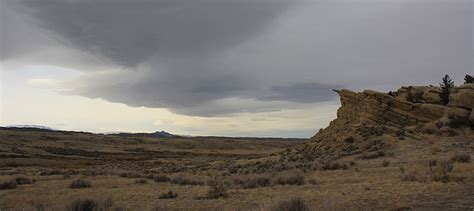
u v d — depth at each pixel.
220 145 171.88
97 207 14.19
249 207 15.41
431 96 61.66
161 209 15.48
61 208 14.38
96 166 73.19
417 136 51.78
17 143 106.81
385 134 53.97
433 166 27.25
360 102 66.50
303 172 32.62
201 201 18.14
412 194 16.12
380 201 14.98
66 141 130.25
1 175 41.00
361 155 45.22
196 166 57.06
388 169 28.36
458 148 41.56
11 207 18.23
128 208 16.05
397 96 67.94
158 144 154.12
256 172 37.41
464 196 15.12
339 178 25.31
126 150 127.69
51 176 38.78
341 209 12.45
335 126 68.12
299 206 12.11
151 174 39.47
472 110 53.97
